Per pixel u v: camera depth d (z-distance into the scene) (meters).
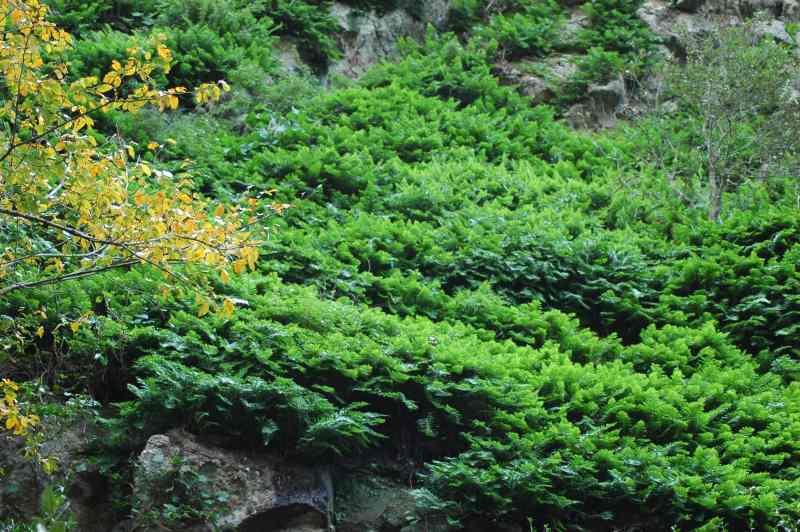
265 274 11.09
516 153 16.95
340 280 11.20
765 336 11.77
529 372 9.47
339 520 8.22
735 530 8.00
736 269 12.58
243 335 8.91
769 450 9.03
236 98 16.23
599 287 12.34
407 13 22.08
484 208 13.84
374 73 19.30
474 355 9.52
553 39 21.25
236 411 8.23
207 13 18.44
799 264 12.42
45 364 8.56
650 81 20.20
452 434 9.02
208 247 6.31
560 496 7.94
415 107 17.72
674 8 21.67
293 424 8.30
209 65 17.02
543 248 12.66
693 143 17.52
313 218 13.05
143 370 8.74
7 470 7.82
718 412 9.24
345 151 15.41
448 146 16.73
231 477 7.91
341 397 8.89
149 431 8.26
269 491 7.93
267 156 14.32
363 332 9.62
